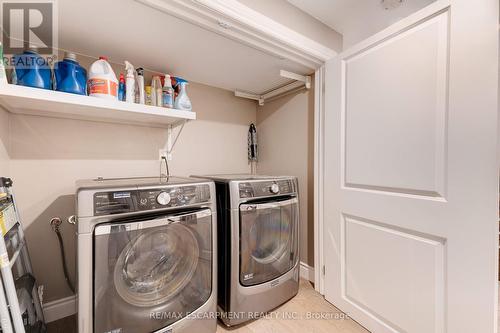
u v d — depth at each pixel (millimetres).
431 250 1041
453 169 962
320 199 1712
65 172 1476
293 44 1398
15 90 986
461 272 942
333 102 1538
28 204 1367
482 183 886
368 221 1327
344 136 1470
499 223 914
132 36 1317
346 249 1468
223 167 2264
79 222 855
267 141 2381
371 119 1292
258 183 1436
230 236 1318
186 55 1555
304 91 1969
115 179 1389
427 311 1055
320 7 1432
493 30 849
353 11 1481
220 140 2238
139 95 1486
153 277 1047
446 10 979
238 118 2373
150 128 1814
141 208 978
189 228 1134
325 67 1609
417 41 1076
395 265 1186
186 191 1127
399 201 1156
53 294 1452
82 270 858
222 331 1336
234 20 1160
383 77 1226
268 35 1297
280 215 1559
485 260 879
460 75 935
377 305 1274
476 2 890
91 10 1082
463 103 929
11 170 1309
